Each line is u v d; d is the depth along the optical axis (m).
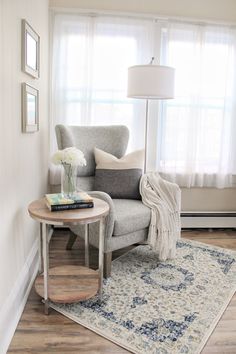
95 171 2.91
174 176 3.46
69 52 3.16
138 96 2.81
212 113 3.45
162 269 2.57
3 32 1.63
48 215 1.84
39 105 2.68
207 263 2.70
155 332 1.83
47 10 3.03
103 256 2.31
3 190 1.67
